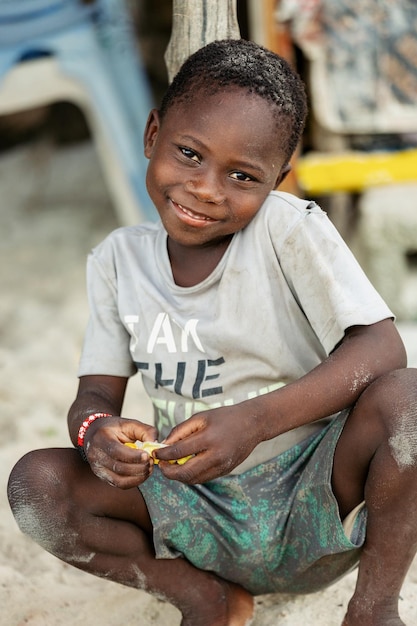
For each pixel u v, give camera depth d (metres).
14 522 2.55
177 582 1.94
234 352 1.88
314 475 1.85
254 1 3.80
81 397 1.96
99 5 4.22
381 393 1.71
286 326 1.89
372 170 3.99
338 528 1.80
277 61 1.81
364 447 1.74
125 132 4.36
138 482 1.68
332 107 3.97
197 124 1.75
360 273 1.82
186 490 1.91
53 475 1.79
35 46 4.20
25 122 7.05
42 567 2.36
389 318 1.82
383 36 3.88
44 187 6.23
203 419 1.68
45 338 3.96
